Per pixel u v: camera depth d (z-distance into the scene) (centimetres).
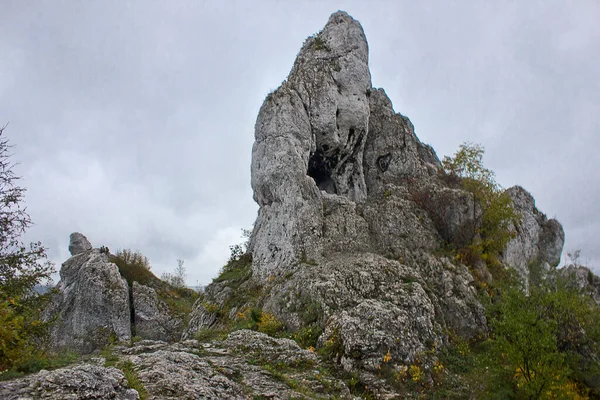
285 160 2600
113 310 3139
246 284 2497
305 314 1858
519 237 3192
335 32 3412
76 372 932
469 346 1928
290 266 2298
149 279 3809
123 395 930
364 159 3456
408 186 3058
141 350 1505
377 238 2539
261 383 1202
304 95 2978
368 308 1673
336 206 2634
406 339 1598
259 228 2819
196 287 4784
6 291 1388
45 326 1518
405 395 1385
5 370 1045
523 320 1424
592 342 1565
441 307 2088
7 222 1443
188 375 1126
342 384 1298
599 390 1504
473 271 2464
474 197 2773
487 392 1444
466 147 3092
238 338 1606
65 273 3403
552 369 1369
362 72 3294
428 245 2519
